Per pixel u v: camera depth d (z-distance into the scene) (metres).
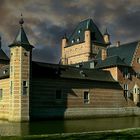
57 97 53.62
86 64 73.38
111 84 62.06
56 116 52.72
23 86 48.53
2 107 52.81
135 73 67.56
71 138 25.12
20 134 33.16
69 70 57.75
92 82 58.94
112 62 64.69
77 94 56.38
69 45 95.56
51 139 24.91
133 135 26.72
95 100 58.91
